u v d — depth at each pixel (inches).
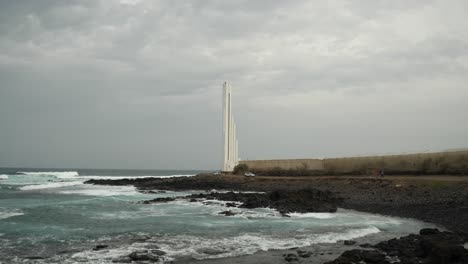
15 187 2159.2
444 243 581.9
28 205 1245.1
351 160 2169.0
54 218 962.7
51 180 2930.6
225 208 1214.9
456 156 1704.0
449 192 1267.2
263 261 581.3
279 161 2487.7
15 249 642.2
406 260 573.6
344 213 1153.4
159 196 1667.1
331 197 1402.6
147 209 1174.3
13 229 810.8
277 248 671.1
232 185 2076.8
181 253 622.2
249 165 2613.2
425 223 981.2
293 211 1147.3
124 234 770.8
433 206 1164.5
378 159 2039.9
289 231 832.3
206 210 1162.6
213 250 645.3
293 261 581.3
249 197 1416.1
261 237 761.6
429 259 567.2
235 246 677.9
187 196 1539.1
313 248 676.1
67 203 1283.2
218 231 819.4
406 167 1887.3
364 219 1033.5
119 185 2450.8
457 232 778.2
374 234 824.3
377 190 1491.1
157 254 609.0
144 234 772.6
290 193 1357.0
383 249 654.5
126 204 1293.1
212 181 2177.7
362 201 1366.9
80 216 1002.7
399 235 816.9
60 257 589.6
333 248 677.9
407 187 1423.5
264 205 1244.5
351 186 1643.7
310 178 2010.3
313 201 1311.5
